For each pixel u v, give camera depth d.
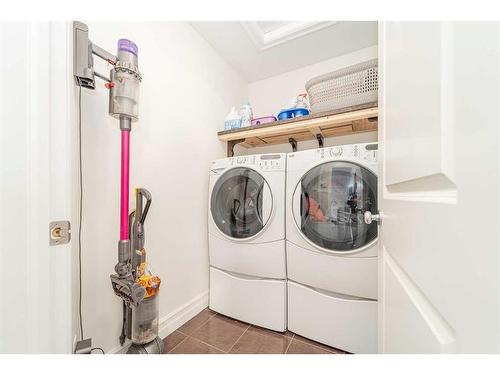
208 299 1.58
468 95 0.24
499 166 0.20
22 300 0.45
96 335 0.94
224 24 1.47
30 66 0.47
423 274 0.35
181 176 1.38
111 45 1.00
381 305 0.71
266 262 1.31
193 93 1.50
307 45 1.71
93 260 0.93
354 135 1.77
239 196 1.45
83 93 0.89
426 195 0.35
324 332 1.15
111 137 1.00
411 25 0.40
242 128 1.63
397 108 0.49
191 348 1.13
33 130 0.47
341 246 1.10
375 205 1.04
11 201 0.44
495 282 0.20
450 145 0.27
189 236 1.44
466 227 0.24
